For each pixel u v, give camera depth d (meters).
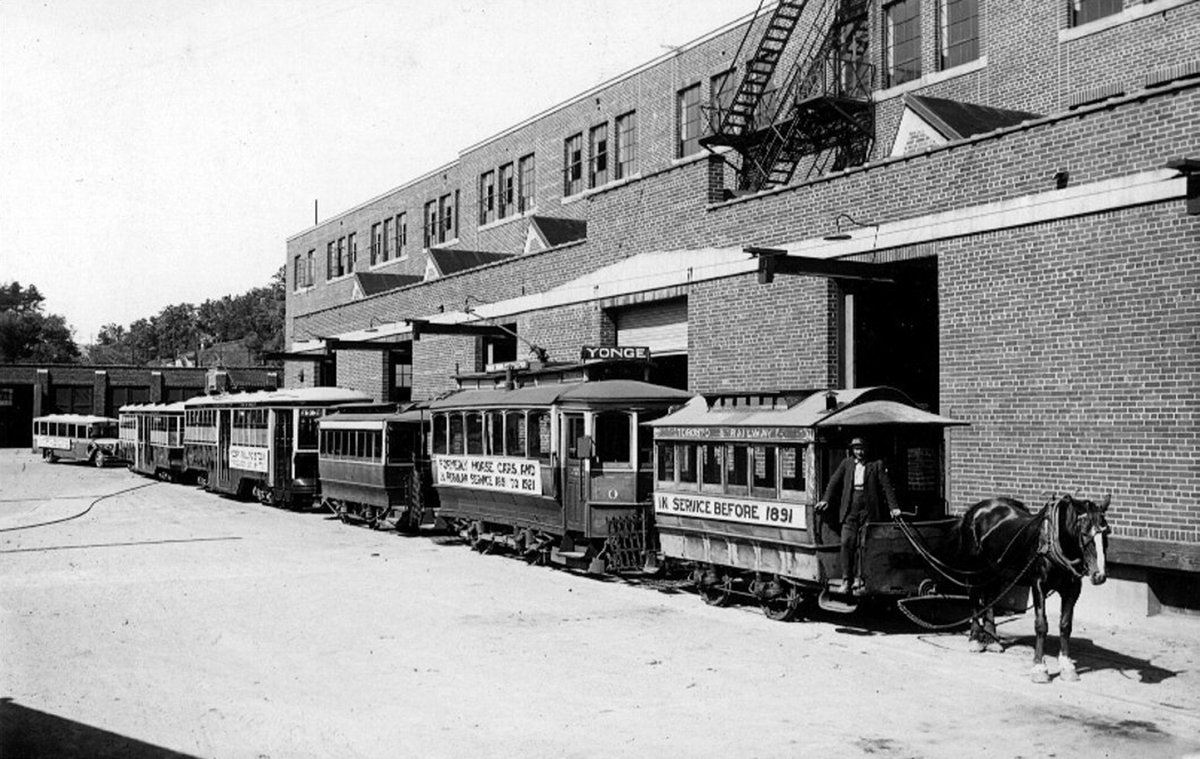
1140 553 13.16
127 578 17.88
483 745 8.70
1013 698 10.09
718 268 20.78
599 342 24.83
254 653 12.15
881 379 18.73
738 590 14.95
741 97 27.22
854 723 9.28
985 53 20.89
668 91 30.34
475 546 21.31
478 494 20.83
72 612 14.75
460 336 31.53
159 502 34.22
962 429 15.71
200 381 78.56
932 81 21.94
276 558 20.45
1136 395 13.45
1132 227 13.54
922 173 16.55
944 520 12.95
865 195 17.59
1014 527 11.32
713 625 13.75
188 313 170.88
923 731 9.05
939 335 16.19
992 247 15.37
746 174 24.56
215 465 36.84
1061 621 10.88
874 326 18.69
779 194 19.41
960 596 12.69
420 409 25.11
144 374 77.19
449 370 32.25
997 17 20.64
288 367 48.53
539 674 11.11
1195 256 12.84
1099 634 13.01
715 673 11.12
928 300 19.19
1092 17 19.12
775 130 23.48
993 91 20.69
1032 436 14.73
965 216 15.73
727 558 14.84
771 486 13.88
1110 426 13.74
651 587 16.91
